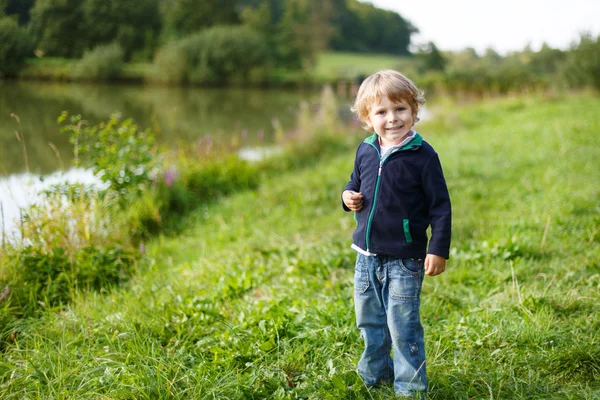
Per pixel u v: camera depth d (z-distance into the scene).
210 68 38.06
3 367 2.72
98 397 2.36
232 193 7.63
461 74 29.98
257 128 16.05
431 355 2.66
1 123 12.61
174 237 5.82
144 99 23.92
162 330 3.02
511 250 4.12
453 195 6.19
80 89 24.66
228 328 2.93
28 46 17.48
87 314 3.34
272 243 4.93
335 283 3.67
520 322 2.96
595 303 3.16
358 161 2.35
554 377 2.47
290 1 60.78
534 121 12.81
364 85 2.27
